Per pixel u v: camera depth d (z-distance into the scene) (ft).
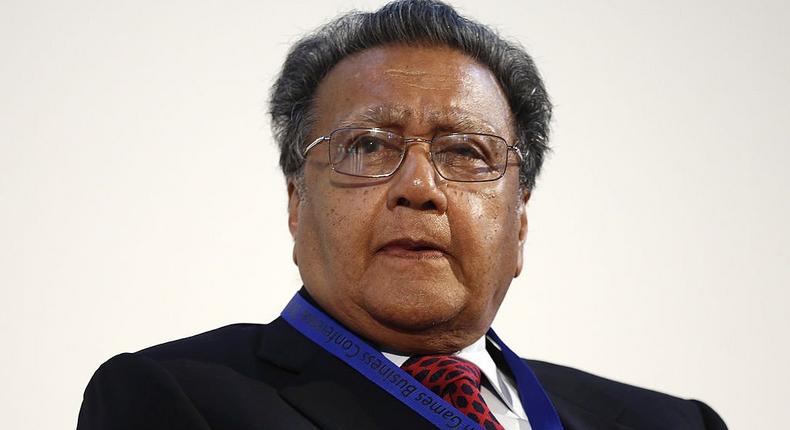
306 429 8.77
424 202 9.27
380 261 9.34
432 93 9.65
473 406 9.20
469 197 9.49
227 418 8.68
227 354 9.48
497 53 10.30
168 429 8.29
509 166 10.06
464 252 9.41
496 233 9.63
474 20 10.52
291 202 10.44
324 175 9.68
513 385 10.50
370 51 9.97
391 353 9.79
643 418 10.94
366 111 9.59
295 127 10.27
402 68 9.78
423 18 10.01
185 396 8.55
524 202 10.80
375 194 9.39
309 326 9.73
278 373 9.35
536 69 10.80
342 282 9.49
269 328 9.96
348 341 9.49
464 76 9.91
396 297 9.25
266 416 8.78
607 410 11.00
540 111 10.82
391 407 9.03
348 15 10.32
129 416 8.34
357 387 9.17
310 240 9.85
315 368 9.36
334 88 9.96
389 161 9.50
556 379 11.42
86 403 8.73
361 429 8.83
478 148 9.71
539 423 9.99
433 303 9.27
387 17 10.05
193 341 9.66
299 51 10.57
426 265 9.29
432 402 9.04
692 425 11.09
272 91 10.93
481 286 9.53
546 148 11.05
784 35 15.31
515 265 10.21
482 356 10.22
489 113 9.93
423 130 9.55
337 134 9.61
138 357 8.77
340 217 9.44
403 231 9.25
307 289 10.01
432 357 9.73
